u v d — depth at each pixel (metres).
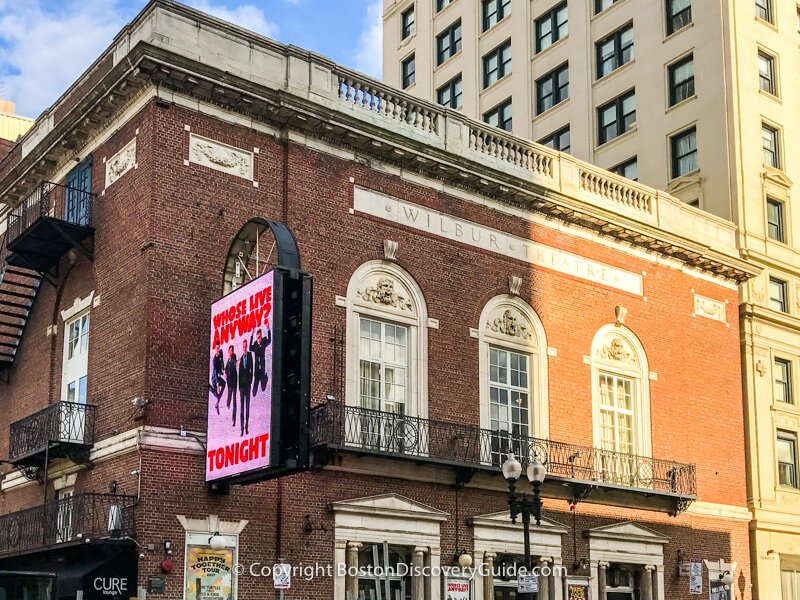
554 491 31.91
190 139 27.05
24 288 32.44
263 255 27.77
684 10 46.00
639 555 33.88
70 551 24.83
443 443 29.88
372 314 29.56
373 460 28.23
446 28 58.75
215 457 25.02
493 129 33.38
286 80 28.78
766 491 39.75
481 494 30.52
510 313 32.94
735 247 41.28
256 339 24.38
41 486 28.97
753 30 44.97
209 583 24.98
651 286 37.38
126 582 23.89
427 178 31.62
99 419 26.58
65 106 31.45
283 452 23.36
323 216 29.02
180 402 25.50
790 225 44.25
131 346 25.86
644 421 35.81
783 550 39.62
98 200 28.50
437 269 31.28
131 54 26.36
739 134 43.00
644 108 46.62
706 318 39.12
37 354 30.78
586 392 34.28
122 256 26.95
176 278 26.09
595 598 32.25
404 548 28.89
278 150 28.66
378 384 29.41
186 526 24.91
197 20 27.48
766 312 41.59
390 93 31.14
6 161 34.75
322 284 28.56
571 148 49.84
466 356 31.41
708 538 36.38
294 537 26.56
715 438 38.00
